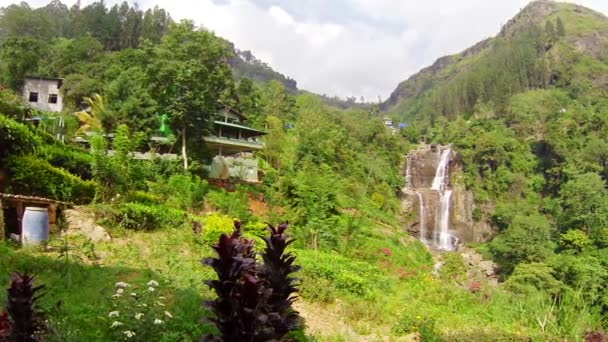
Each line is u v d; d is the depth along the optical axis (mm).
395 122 105000
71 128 32938
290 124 61750
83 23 90250
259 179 35500
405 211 52500
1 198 13109
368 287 15664
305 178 30000
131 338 7344
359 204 40656
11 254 10625
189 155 28734
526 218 43438
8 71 49031
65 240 12047
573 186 47562
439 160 63031
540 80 107312
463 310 15328
